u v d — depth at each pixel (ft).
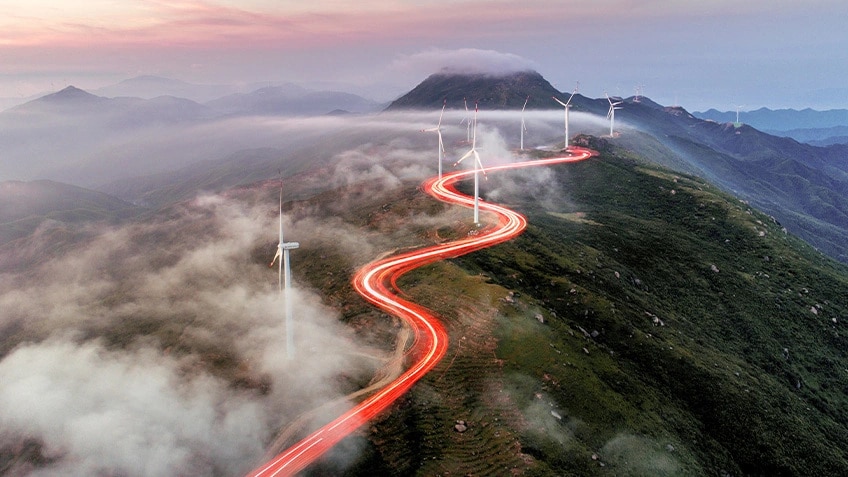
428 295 431.02
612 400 335.88
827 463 392.88
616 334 436.35
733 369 465.88
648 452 308.40
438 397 313.53
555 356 350.23
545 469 264.11
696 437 358.43
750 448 378.73
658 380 405.59
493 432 287.69
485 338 362.12
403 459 272.51
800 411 448.24
